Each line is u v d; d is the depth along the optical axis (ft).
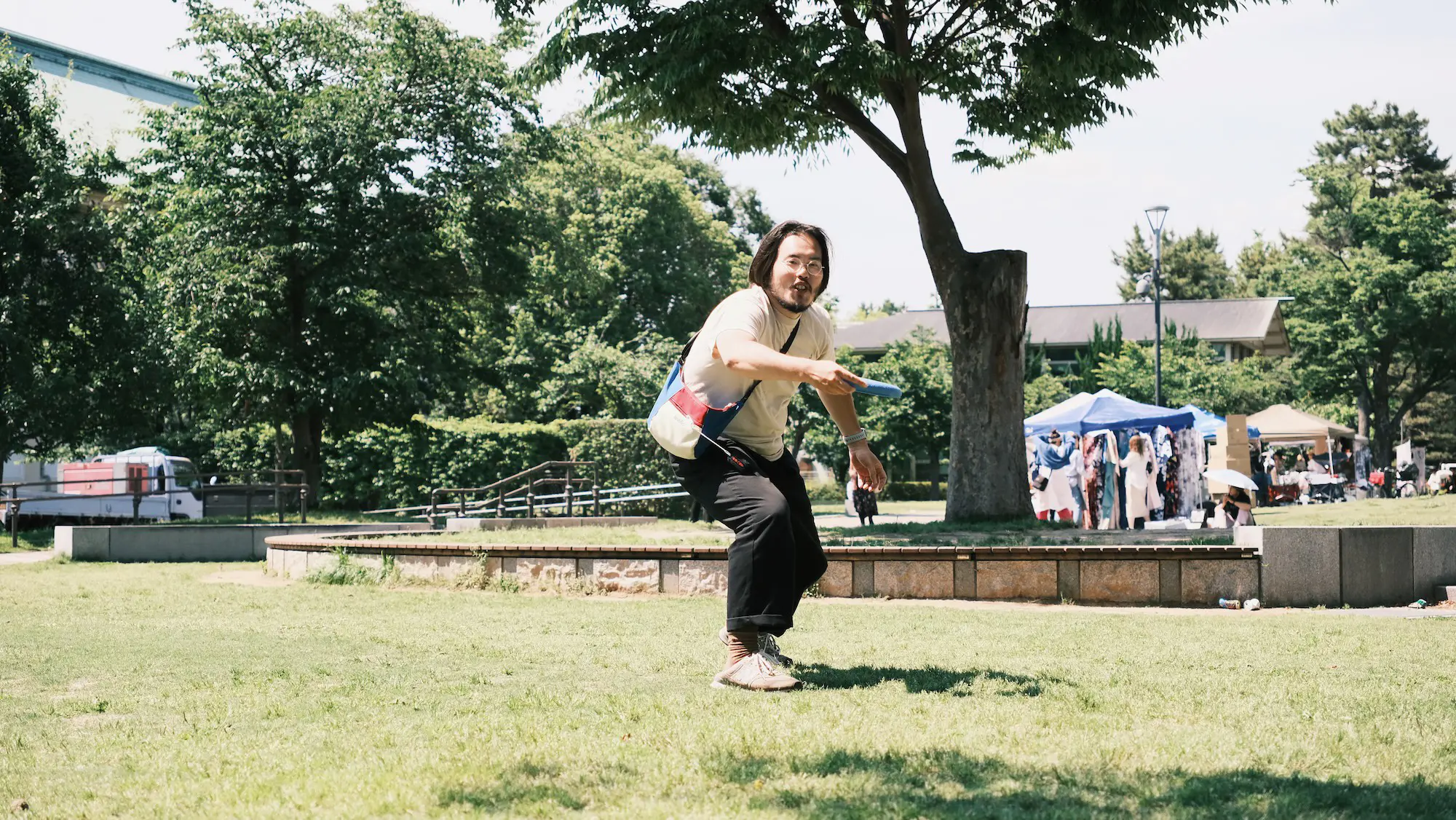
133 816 8.12
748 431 13.67
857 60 45.44
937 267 50.57
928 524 46.98
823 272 13.60
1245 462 64.08
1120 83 49.57
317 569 33.27
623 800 8.37
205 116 90.33
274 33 92.07
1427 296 175.32
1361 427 192.24
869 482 14.51
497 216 97.04
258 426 106.01
